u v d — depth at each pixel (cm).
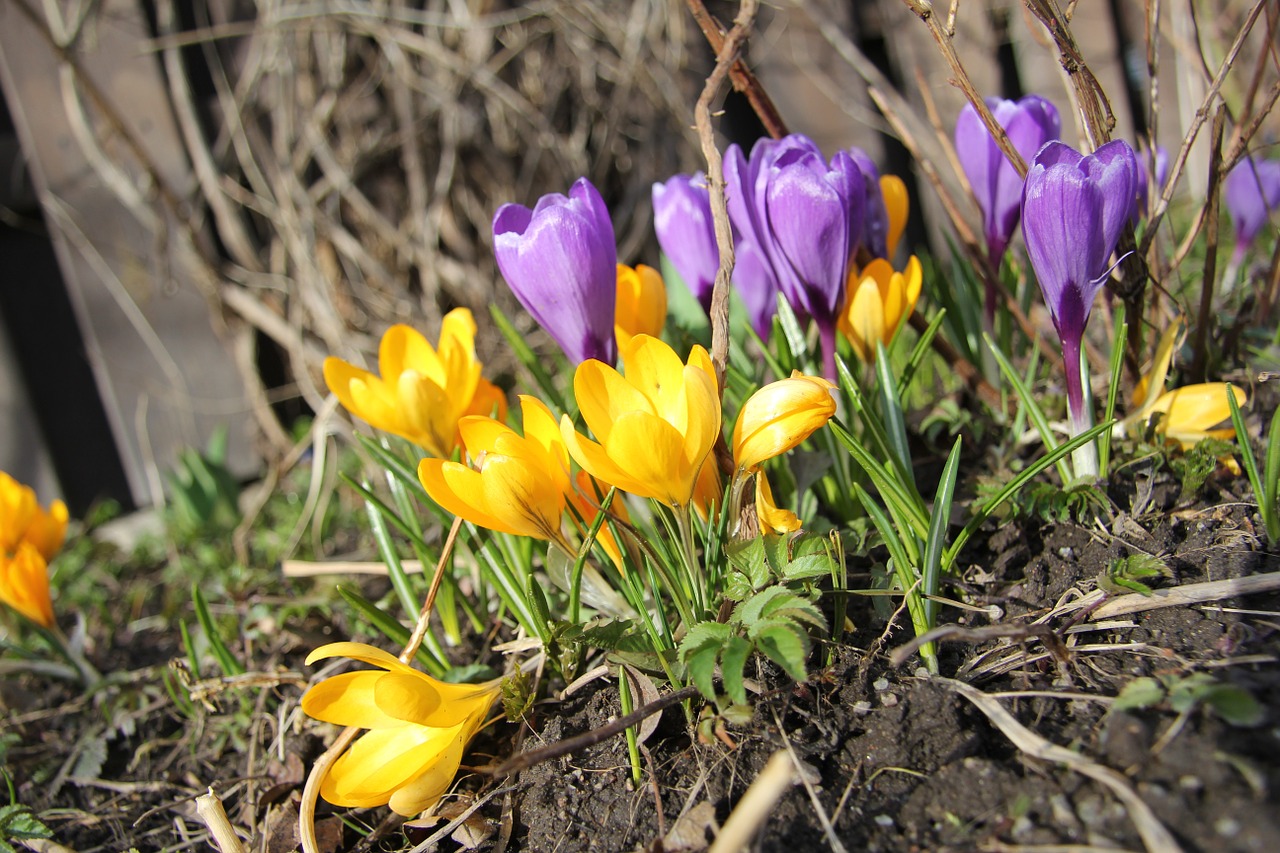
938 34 35
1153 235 36
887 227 41
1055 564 35
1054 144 33
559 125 92
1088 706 31
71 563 66
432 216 86
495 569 39
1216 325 43
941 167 83
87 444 83
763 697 33
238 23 83
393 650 42
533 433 33
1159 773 28
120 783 42
